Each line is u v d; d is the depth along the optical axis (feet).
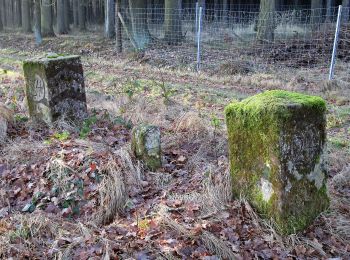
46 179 14.53
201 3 67.67
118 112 21.89
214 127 19.75
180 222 12.10
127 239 11.43
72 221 12.96
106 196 13.39
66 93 19.66
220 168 14.92
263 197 12.16
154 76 34.06
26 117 20.52
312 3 59.62
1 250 11.01
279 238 11.51
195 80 32.65
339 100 25.61
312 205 12.07
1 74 33.40
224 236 11.49
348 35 41.65
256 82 31.09
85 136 17.92
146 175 15.19
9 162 15.90
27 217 12.69
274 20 45.96
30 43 63.16
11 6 121.80
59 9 78.33
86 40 58.44
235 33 51.44
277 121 11.19
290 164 11.44
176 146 17.81
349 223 12.23
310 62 38.37
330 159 16.49
